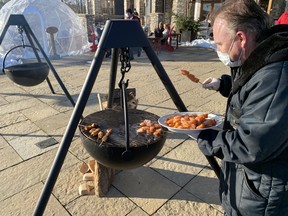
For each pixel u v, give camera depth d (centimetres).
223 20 96
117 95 312
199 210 205
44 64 438
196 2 1436
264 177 97
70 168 260
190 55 981
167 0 1673
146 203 213
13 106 439
